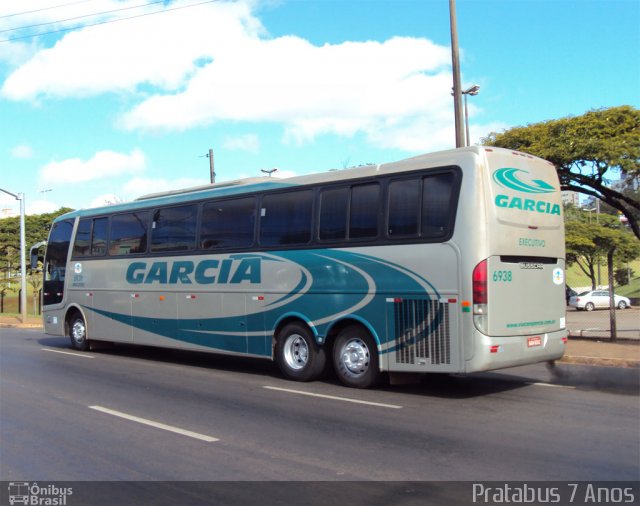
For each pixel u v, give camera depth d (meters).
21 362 14.04
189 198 13.16
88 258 15.89
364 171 10.16
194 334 12.85
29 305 49.03
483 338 8.71
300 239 10.97
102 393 10.07
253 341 11.70
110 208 15.31
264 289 11.50
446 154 9.28
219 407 8.88
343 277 10.24
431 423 7.71
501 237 9.00
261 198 11.72
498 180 9.12
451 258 8.94
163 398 9.61
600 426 7.46
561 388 10.03
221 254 12.36
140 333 14.17
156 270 13.79
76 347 16.48
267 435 7.27
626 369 11.80
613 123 14.08
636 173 13.97
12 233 44.62
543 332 9.60
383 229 9.77
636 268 56.50
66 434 7.46
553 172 10.20
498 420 7.82
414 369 9.28
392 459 6.25
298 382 10.93
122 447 6.88
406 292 9.41
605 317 33.03
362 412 8.40
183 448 6.80
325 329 10.48
